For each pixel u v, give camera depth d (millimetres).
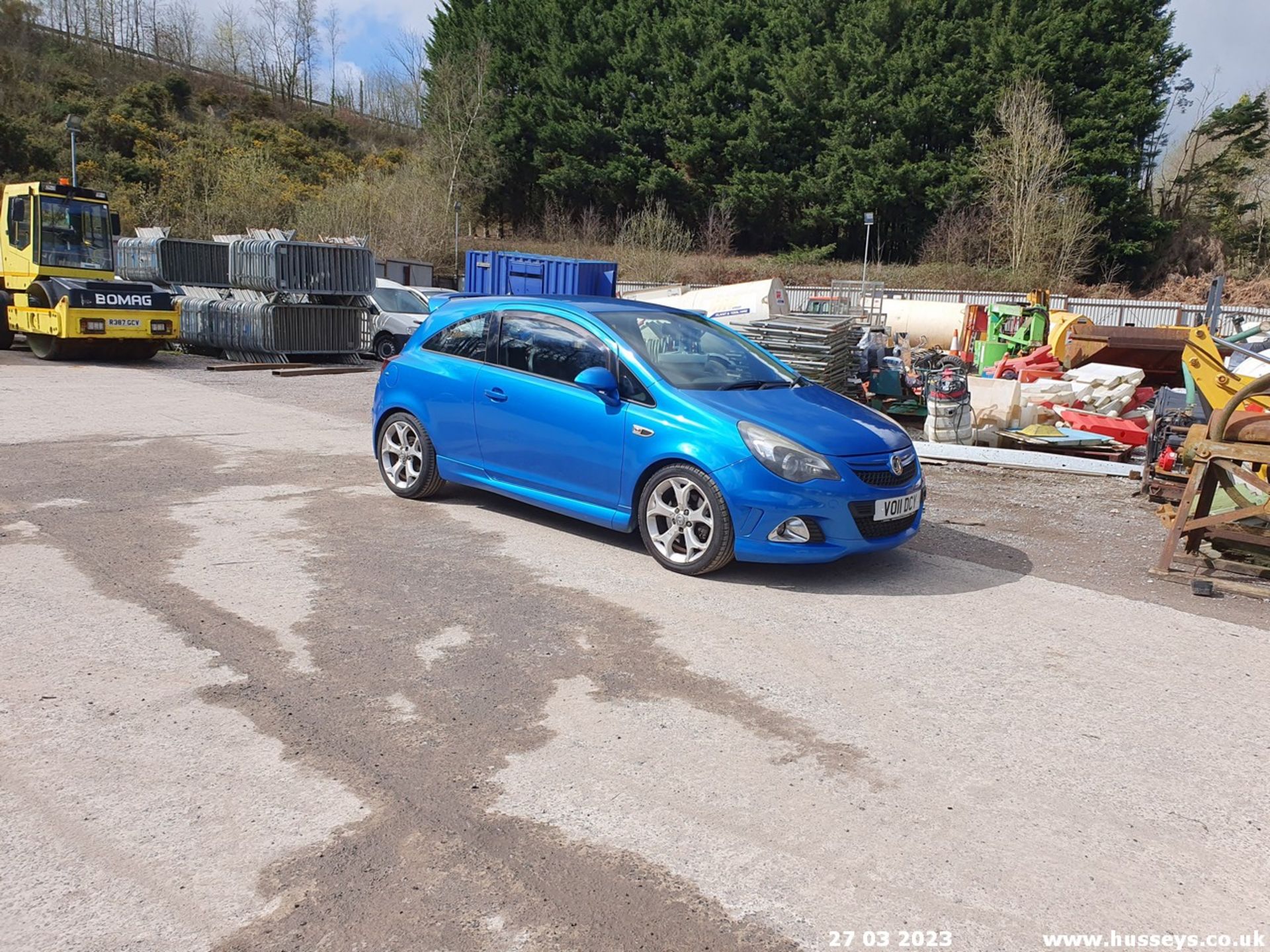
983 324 20344
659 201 51156
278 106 68125
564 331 6172
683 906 2574
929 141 46594
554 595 5094
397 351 18922
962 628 4797
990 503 7926
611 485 5781
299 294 17969
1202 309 31250
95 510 6566
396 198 41656
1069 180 40500
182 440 9391
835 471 5211
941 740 3592
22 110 49188
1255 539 5699
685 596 5148
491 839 2865
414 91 64312
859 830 2975
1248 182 44375
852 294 22781
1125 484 8836
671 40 53156
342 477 7910
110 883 2615
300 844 2816
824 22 50344
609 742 3494
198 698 3756
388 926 2463
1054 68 42500
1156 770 3410
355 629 4523
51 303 16125
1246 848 2939
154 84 57469
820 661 4309
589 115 53969
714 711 3777
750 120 49281
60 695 3738
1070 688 4098
